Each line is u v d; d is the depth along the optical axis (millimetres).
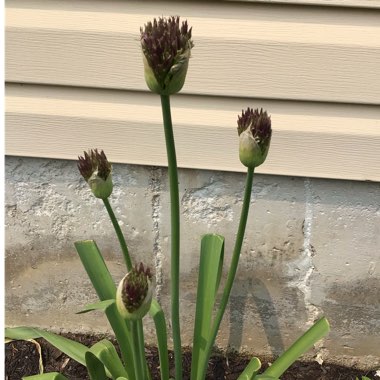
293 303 914
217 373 935
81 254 745
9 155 867
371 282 877
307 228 859
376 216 839
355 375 932
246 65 774
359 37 745
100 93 817
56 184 886
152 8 764
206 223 878
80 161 601
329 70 764
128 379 747
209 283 768
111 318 730
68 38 787
